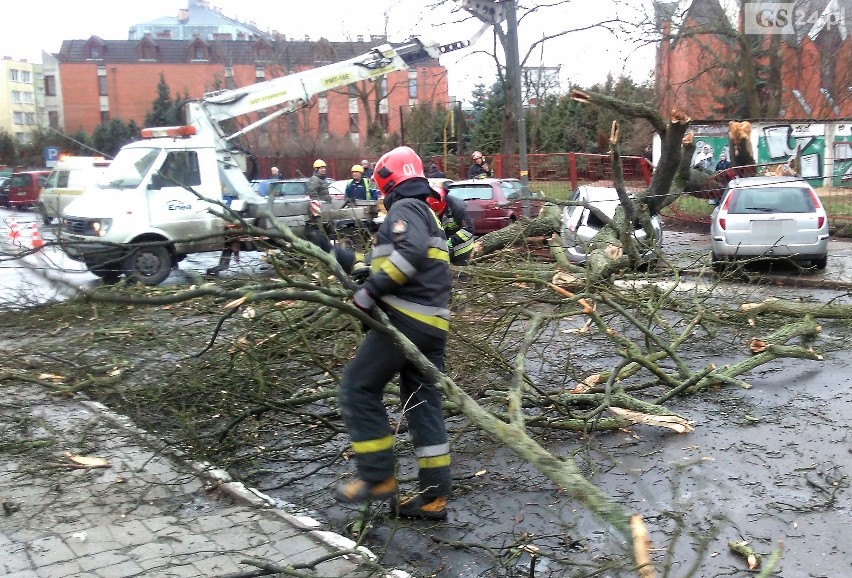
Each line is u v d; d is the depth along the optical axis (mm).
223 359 5727
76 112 52406
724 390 6270
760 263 12734
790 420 5516
